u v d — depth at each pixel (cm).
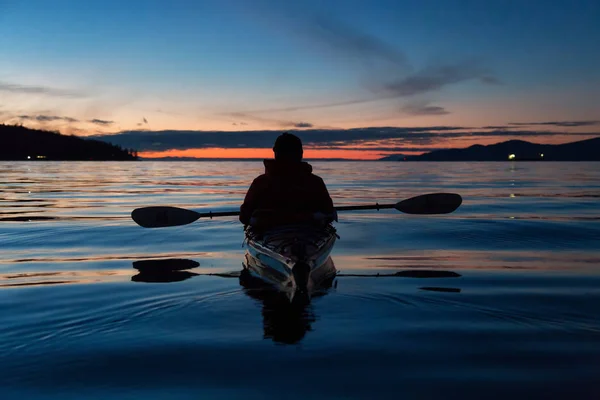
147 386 237
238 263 555
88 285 448
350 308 358
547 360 263
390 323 324
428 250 641
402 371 250
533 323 325
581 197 1560
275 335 302
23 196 1697
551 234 768
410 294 401
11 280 473
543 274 488
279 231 471
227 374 248
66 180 3194
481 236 754
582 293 408
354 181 3011
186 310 357
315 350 278
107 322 333
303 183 480
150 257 598
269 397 224
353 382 238
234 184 2758
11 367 261
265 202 484
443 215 1048
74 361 268
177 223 571
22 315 353
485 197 1578
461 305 368
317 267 437
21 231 824
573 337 299
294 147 479
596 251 627
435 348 280
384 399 221
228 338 298
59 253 630
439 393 227
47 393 232
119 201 1495
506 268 519
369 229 838
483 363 260
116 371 254
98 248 666
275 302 377
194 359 267
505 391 228
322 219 484
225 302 377
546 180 2970
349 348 280
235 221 965
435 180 3097
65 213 1115
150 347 285
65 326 327
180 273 499
